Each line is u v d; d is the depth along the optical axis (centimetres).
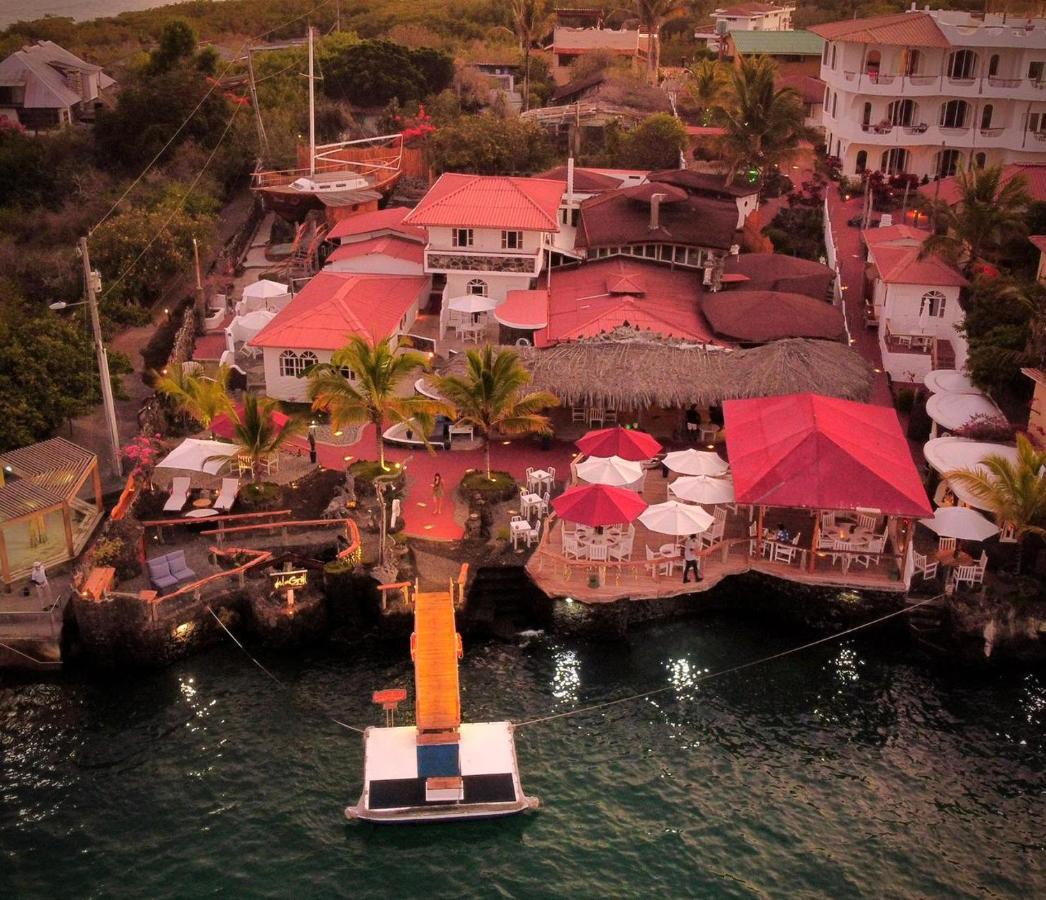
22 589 4509
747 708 4222
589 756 3969
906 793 3825
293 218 8212
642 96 11100
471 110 11388
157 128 9850
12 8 17662
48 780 3838
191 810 3722
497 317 6259
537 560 4703
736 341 6038
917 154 8769
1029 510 4462
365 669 4422
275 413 5138
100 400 5691
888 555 4738
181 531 4941
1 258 7881
